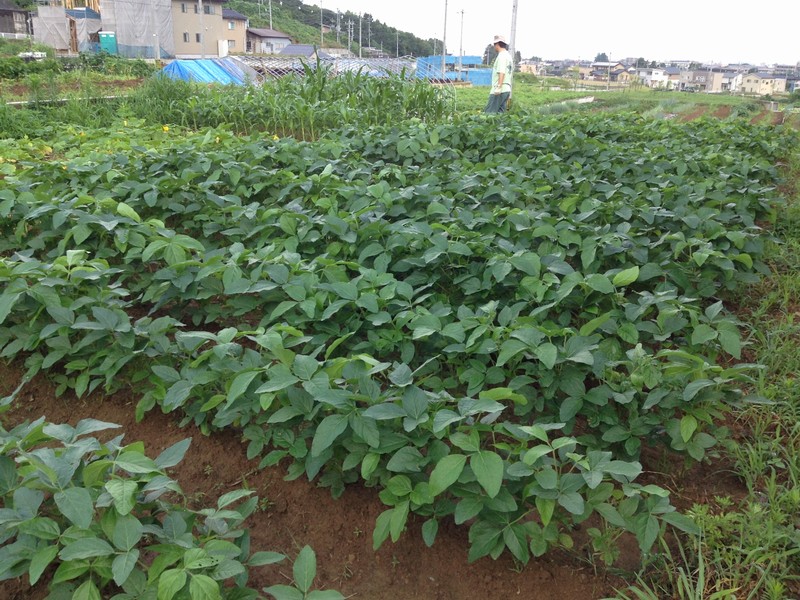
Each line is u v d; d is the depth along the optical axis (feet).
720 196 17.60
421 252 12.92
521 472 6.91
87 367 10.39
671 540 8.03
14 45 102.68
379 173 18.72
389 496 7.41
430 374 10.57
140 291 13.46
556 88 144.56
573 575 7.57
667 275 12.76
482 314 11.44
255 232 13.97
